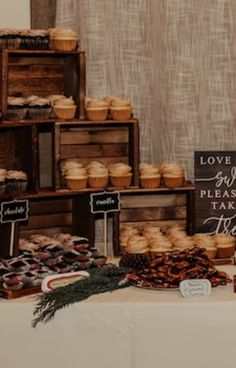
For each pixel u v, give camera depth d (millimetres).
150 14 2508
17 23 2432
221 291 1890
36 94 2383
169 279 1900
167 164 2346
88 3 2438
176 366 1807
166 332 1798
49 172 2477
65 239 2193
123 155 2395
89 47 2455
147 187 2316
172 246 2184
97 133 2369
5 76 2176
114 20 2473
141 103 2514
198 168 2371
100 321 1802
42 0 2490
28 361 1817
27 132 2193
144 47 2502
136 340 1805
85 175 2244
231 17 2484
